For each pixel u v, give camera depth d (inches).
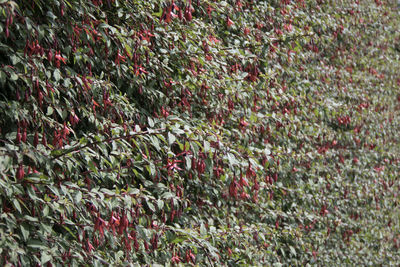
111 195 110.7
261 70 194.9
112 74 133.4
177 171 143.4
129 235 118.7
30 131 114.2
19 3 111.0
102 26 118.4
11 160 95.1
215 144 123.5
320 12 238.5
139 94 142.2
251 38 180.7
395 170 301.1
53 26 112.1
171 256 131.6
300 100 216.4
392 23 331.3
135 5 132.9
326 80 250.4
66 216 111.1
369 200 269.3
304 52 237.9
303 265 216.7
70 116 115.7
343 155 257.0
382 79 307.4
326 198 233.9
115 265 114.9
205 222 161.9
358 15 283.9
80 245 108.2
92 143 109.2
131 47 129.6
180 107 150.3
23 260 95.1
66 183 104.4
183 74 151.4
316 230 228.8
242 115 175.3
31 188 96.9
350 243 253.1
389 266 288.2
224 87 153.9
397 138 310.3
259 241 185.2
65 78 117.3
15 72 104.7
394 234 299.4
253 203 184.4
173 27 145.4
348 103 265.6
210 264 143.7
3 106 102.0
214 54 155.9
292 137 212.4
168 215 146.7
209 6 161.9
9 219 94.0
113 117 129.4
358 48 288.5
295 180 212.4
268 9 195.9
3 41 108.7
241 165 132.5
